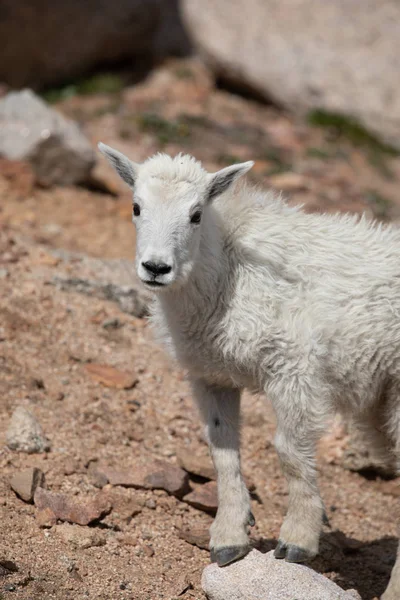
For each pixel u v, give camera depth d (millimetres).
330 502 19594
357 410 16297
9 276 23328
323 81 43062
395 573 15352
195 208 15242
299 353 15219
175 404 20922
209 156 37000
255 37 44281
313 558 16578
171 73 44625
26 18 41000
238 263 15594
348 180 38062
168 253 14727
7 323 21750
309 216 16547
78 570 15492
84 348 21844
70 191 30891
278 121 43156
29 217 27609
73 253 25328
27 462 17969
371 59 43438
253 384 15984
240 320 15320
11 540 15836
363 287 15641
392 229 16703
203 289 15391
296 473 15469
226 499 15766
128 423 19938
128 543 16578
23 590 14617
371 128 42469
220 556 15391
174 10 45844
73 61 43219
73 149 30703
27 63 42156
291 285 15625
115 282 24062
